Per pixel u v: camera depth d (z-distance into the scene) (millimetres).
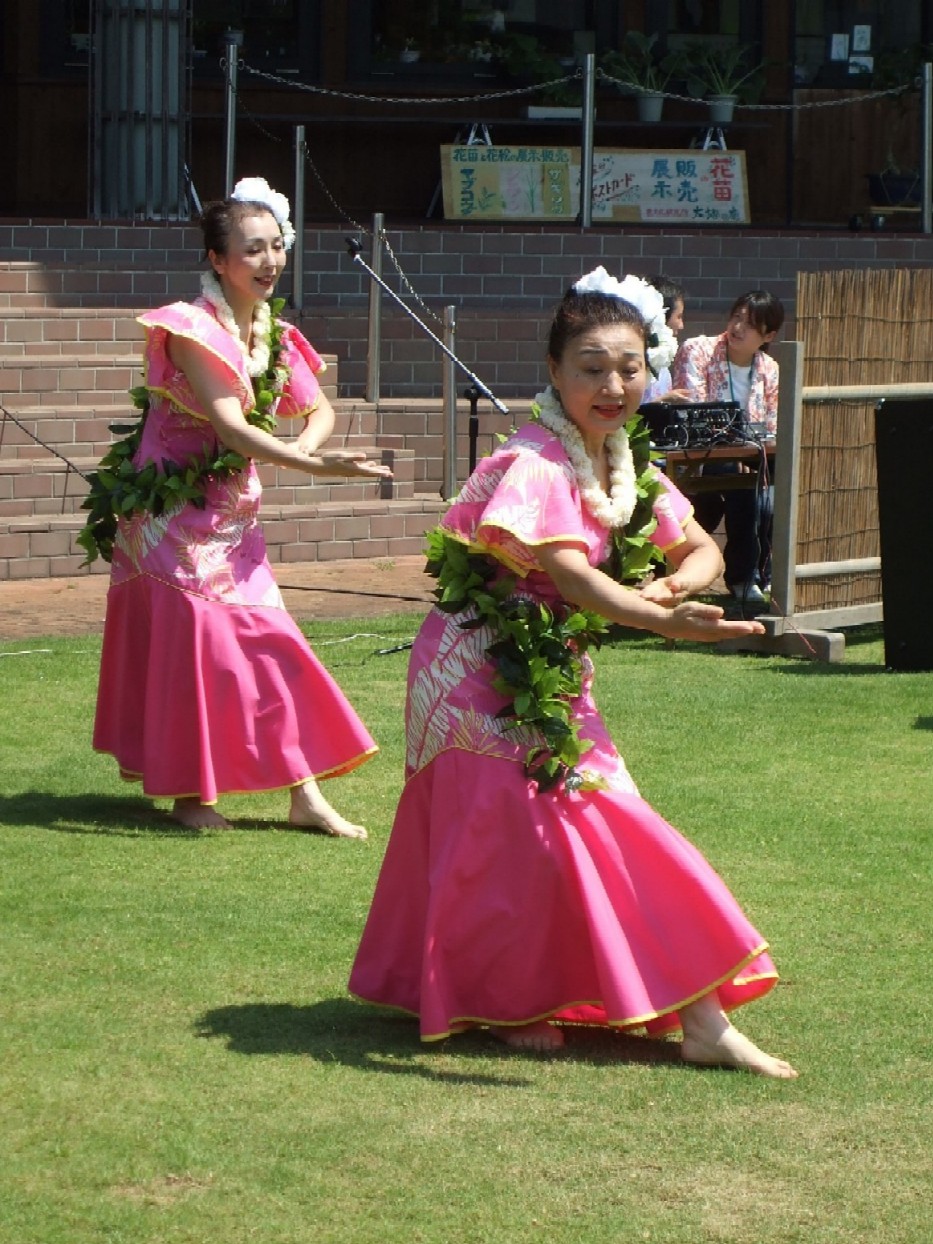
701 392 16734
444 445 19797
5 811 10516
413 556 19328
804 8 28906
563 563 7016
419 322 15773
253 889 9156
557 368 7207
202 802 10203
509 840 7098
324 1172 6145
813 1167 6219
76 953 8156
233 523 10391
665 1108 6664
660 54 28453
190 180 23234
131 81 22594
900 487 14273
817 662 14867
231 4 27203
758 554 16703
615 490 7285
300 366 10734
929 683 13969
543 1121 6535
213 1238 5730
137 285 21234
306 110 27438
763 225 28594
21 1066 6949
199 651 10234
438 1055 7145
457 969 7168
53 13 26922
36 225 21750
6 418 18594
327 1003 7676
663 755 11727
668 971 7016
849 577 15773
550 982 7156
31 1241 5699
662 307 7258
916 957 8250
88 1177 6098
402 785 11227
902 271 15914
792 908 8891
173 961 8086
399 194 27922
